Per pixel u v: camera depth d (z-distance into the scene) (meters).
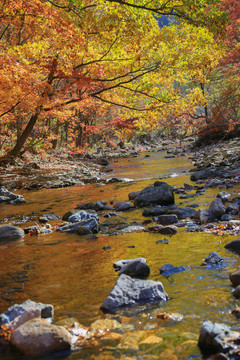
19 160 20.56
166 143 50.06
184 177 13.11
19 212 9.30
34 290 3.67
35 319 2.64
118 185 13.09
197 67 14.01
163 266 3.97
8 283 3.95
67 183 14.66
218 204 6.60
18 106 13.88
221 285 3.36
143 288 3.23
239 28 25.11
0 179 16.08
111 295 3.12
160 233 5.82
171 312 2.87
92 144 43.34
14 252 5.34
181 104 14.74
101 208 8.63
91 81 13.08
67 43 10.32
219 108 26.64
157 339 2.47
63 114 18.09
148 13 10.74
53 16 8.73
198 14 9.27
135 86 15.19
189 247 4.80
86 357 2.32
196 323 2.65
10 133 23.02
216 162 15.55
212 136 28.00
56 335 2.45
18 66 10.03
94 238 5.90
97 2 11.71
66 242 5.76
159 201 8.32
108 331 2.65
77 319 2.90
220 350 2.21
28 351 2.40
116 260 4.52
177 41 12.79
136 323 2.74
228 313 2.74
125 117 17.02
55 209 9.37
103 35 11.82
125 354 2.32
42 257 4.96
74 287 3.68
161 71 13.97
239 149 18.95
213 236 5.26
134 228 6.30
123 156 31.44
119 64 13.93
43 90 14.31
